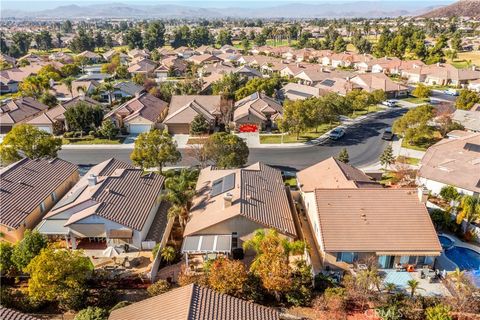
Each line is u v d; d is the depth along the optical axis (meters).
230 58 187.00
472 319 34.81
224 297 31.08
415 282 36.66
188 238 43.91
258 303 36.62
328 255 40.84
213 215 45.56
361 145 81.31
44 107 102.19
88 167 70.94
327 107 86.25
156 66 170.50
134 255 44.91
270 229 43.81
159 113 97.19
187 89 120.00
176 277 40.75
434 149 65.56
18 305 35.50
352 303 36.47
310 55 197.75
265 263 36.66
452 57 188.38
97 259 44.19
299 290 36.91
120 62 178.75
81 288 36.19
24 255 38.53
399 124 81.69
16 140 62.38
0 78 139.00
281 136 86.75
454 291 38.28
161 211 52.44
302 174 58.16
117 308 33.47
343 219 42.44
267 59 176.62
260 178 54.59
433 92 133.75
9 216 45.69
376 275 37.62
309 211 50.47
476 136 65.81
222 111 96.75
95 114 88.12
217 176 56.50
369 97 108.25
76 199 48.06
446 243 46.62
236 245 45.09
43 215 51.34
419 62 164.62
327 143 82.62
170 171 66.50
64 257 35.53
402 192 44.50
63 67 159.00
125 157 75.88
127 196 48.94
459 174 57.84
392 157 69.25
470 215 47.34
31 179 53.47
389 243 40.59
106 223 44.41
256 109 93.69
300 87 118.94
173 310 28.83
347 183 50.06
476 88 133.88
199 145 77.38
